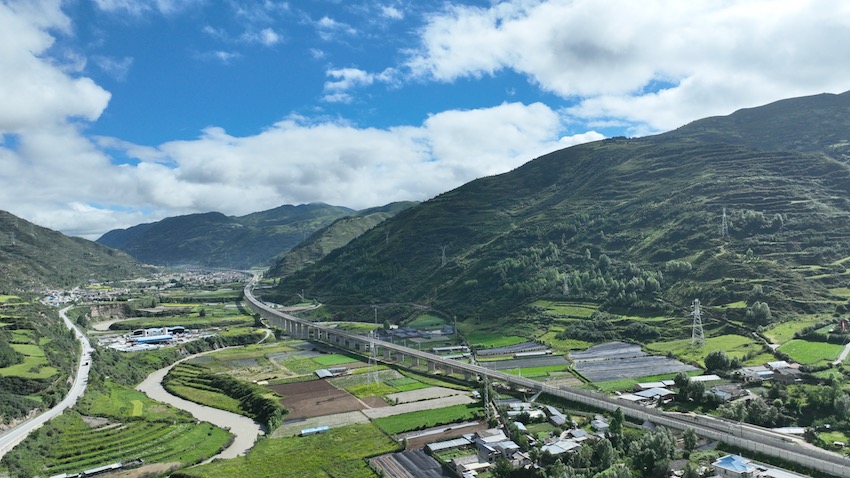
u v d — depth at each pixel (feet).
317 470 528.22
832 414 556.51
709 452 507.30
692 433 514.27
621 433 537.24
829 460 454.81
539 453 515.09
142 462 562.25
